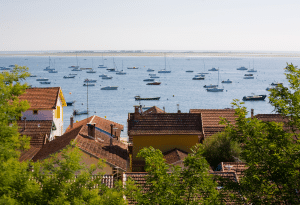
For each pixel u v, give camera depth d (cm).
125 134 8106
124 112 12888
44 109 5188
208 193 1716
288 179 1684
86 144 3148
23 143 2012
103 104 14862
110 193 1548
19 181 1450
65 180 1518
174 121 4419
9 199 1277
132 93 18888
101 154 3041
